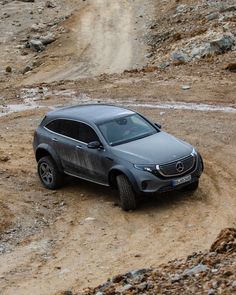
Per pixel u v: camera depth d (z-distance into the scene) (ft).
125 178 41.98
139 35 191.93
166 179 41.42
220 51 127.54
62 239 39.45
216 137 59.52
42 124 49.44
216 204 42.52
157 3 216.54
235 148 55.83
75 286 32.30
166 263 32.42
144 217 41.34
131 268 33.88
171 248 36.19
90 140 44.86
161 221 40.40
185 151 42.98
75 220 42.34
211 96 77.30
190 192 45.14
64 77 164.25
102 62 175.32
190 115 68.69
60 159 47.39
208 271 26.55
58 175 47.88
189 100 76.33
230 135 59.77
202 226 38.96
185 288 25.18
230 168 50.49
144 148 43.04
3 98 87.51
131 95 81.41
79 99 82.28
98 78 96.32
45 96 86.07
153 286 26.30
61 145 46.98
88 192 47.24
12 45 197.57
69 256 36.73
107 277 32.96
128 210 42.55
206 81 84.94
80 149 45.29
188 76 89.04
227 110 70.18
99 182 44.83
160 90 82.53
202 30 161.17
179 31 177.06
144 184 41.27
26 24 215.10
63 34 200.75
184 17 187.73
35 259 36.68
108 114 46.60
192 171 42.73
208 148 56.44
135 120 46.34
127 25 202.69
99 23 208.23
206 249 34.81
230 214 40.50
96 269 34.37
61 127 47.52
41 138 48.85
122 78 93.45
